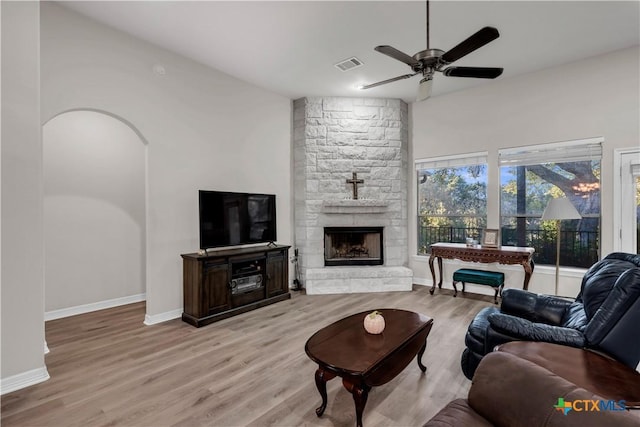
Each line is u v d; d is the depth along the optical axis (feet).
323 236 16.79
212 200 12.72
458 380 7.72
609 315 5.50
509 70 13.73
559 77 13.26
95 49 10.19
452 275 15.96
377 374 6.06
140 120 11.30
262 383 7.64
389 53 8.08
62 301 12.45
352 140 16.93
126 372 8.16
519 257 12.90
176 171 12.34
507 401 3.76
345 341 6.80
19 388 7.39
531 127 13.97
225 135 14.03
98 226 13.43
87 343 9.95
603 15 9.78
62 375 8.01
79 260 12.89
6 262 7.35
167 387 7.47
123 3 9.30
